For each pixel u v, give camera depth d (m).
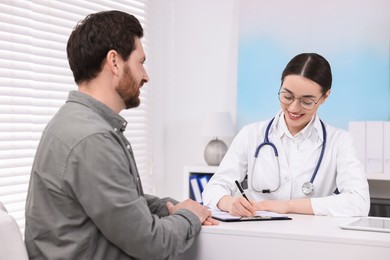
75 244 1.27
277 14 3.40
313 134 2.09
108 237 1.27
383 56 3.17
